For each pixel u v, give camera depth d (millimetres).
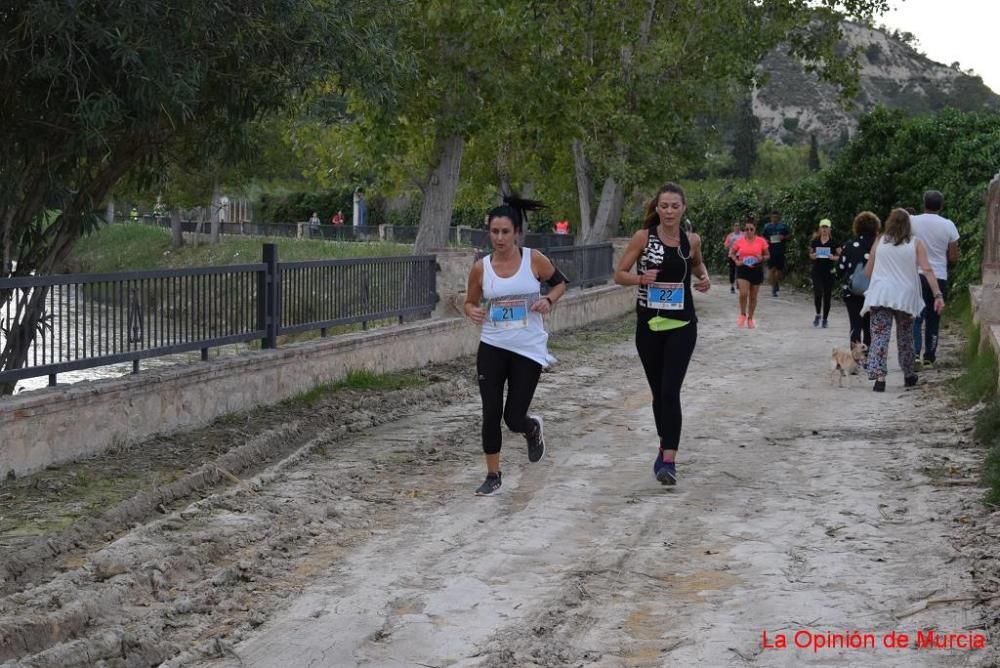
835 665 4566
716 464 8414
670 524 6773
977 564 5695
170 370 9219
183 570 5922
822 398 11430
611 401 11547
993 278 14516
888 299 11609
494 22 17922
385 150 19500
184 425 9320
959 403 10484
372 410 10766
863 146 27172
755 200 35250
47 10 8484
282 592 5594
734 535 6508
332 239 49875
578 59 23109
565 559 6125
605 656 4754
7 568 5809
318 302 11797
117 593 5441
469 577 5770
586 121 23125
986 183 21719
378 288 13125
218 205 50188
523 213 7633
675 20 27453
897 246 11648
